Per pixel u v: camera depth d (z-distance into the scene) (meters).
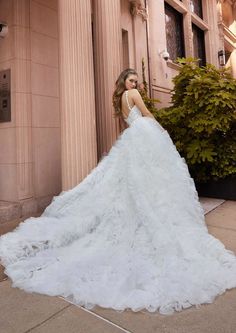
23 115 4.58
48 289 2.16
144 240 2.73
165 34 8.23
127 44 6.84
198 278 2.18
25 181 4.59
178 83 5.43
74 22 3.87
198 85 4.85
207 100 4.81
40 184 4.80
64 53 3.84
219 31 12.47
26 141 4.61
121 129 4.47
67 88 3.82
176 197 3.07
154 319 1.83
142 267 2.38
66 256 2.67
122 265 2.45
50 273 2.38
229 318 1.82
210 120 4.84
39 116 4.82
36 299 2.10
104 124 4.43
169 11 9.19
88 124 3.91
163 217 2.83
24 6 4.62
